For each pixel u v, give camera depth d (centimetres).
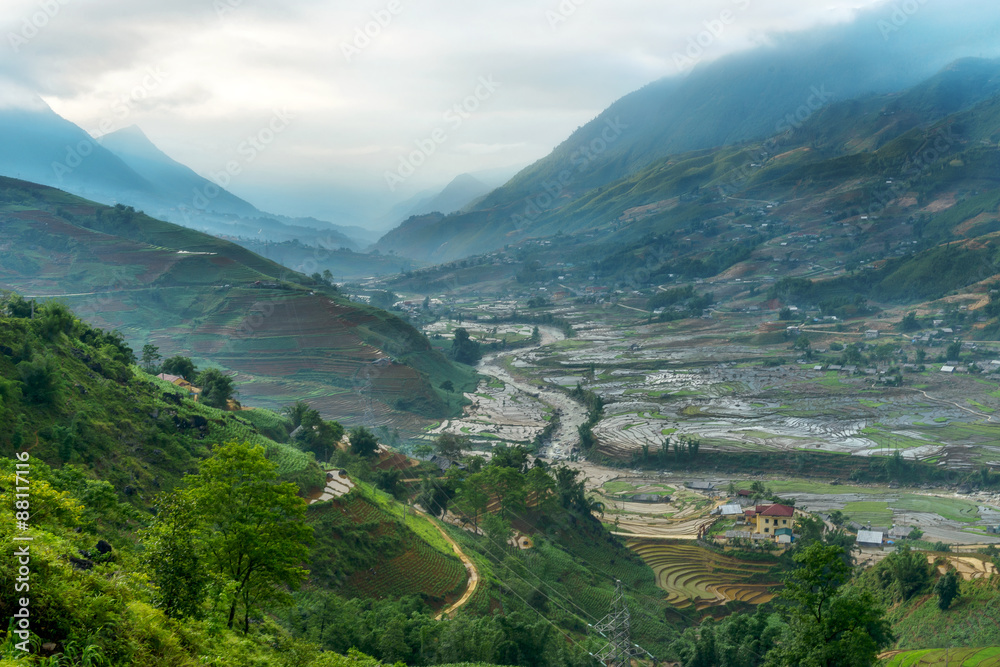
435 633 6781
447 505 12544
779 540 12875
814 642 4472
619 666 7888
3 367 7056
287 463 9375
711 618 10081
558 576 10325
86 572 2384
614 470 19275
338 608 6631
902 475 17712
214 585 3606
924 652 7412
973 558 9538
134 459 7375
